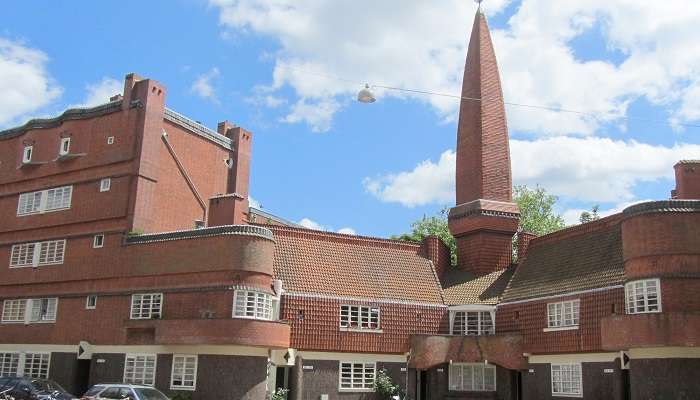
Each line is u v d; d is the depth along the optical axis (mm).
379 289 44906
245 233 38812
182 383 38438
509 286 44812
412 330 44312
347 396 42031
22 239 48969
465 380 43281
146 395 28812
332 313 42625
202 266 39344
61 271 45906
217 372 37656
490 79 52656
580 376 37375
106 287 43281
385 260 47562
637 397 31953
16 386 34656
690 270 30984
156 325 38875
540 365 40281
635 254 32562
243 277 38312
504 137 51688
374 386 42688
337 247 46719
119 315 42000
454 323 45188
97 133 47156
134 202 43844
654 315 30594
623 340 31766
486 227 49000
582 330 37062
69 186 47531
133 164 44688
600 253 39156
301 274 43469
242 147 57562
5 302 48438
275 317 41000
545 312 40156
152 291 40938
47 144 49719
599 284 36688
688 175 35438
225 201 45375
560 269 41500
